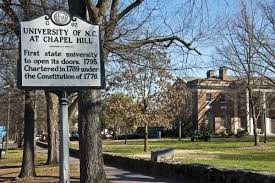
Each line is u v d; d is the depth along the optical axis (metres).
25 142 21.30
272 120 84.31
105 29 14.28
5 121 66.81
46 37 9.01
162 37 16.03
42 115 53.50
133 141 67.50
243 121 83.75
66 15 9.09
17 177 21.36
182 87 37.38
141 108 36.72
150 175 19.09
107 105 37.28
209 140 59.59
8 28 17.69
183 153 30.98
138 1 14.42
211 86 83.56
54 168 25.06
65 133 9.02
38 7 17.25
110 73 21.89
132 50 16.50
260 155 28.25
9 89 26.72
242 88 46.19
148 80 36.16
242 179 13.33
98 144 13.12
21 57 8.87
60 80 9.02
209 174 15.08
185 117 73.44
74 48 9.12
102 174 13.12
